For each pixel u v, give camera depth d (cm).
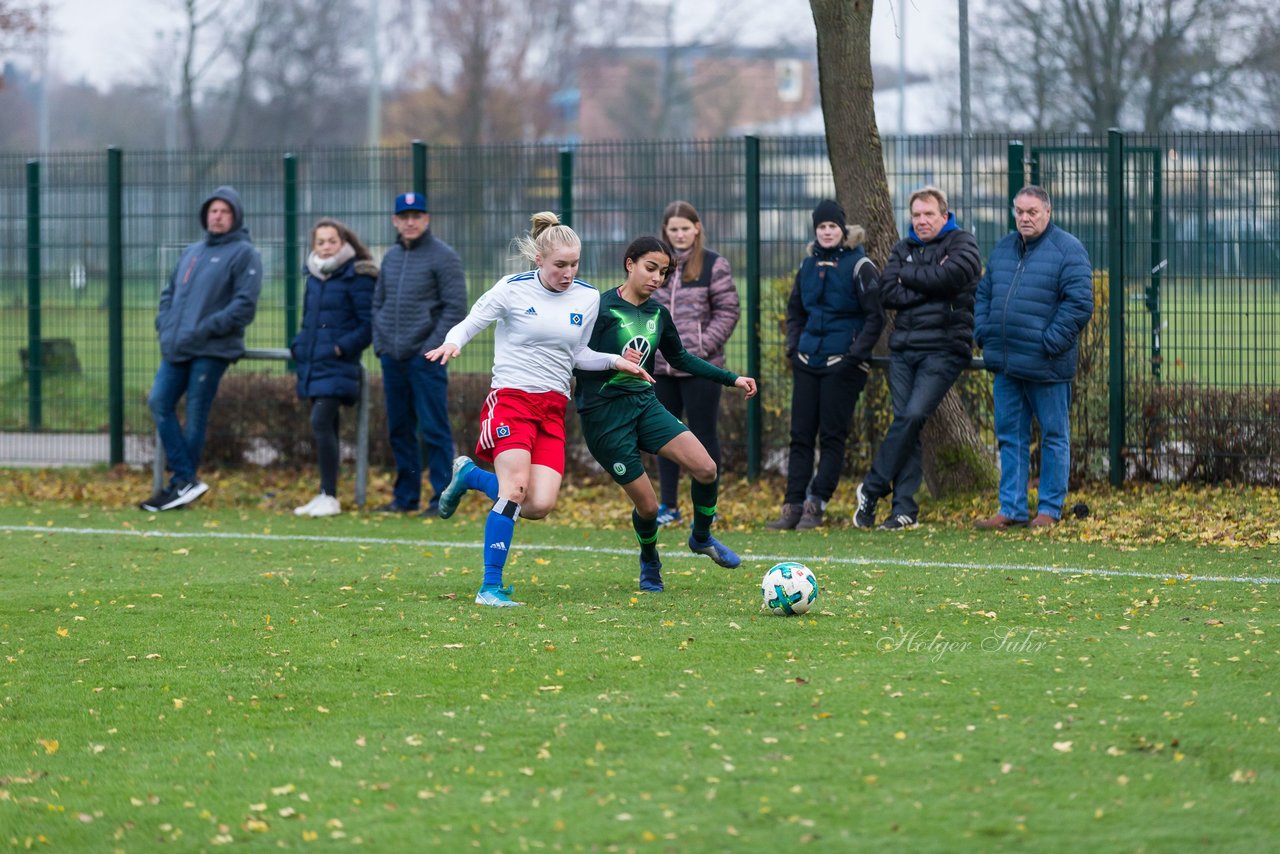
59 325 5538
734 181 4762
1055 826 1552
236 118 17175
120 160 5400
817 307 3928
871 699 2056
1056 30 11331
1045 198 3725
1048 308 3712
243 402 5184
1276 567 3161
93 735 1994
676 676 2219
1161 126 11112
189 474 4512
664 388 4075
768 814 1603
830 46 4253
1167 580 3003
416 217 4256
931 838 1524
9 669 2359
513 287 2817
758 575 3175
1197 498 4147
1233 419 4328
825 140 4419
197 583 3133
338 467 4419
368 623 2675
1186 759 1764
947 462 4219
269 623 2683
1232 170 4322
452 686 2194
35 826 1641
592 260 4938
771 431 4762
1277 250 4294
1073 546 3512
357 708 2089
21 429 5600
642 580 3006
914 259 3838
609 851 1511
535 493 2892
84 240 5491
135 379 5406
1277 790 1653
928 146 4578
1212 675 2169
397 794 1709
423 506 4562
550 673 2258
